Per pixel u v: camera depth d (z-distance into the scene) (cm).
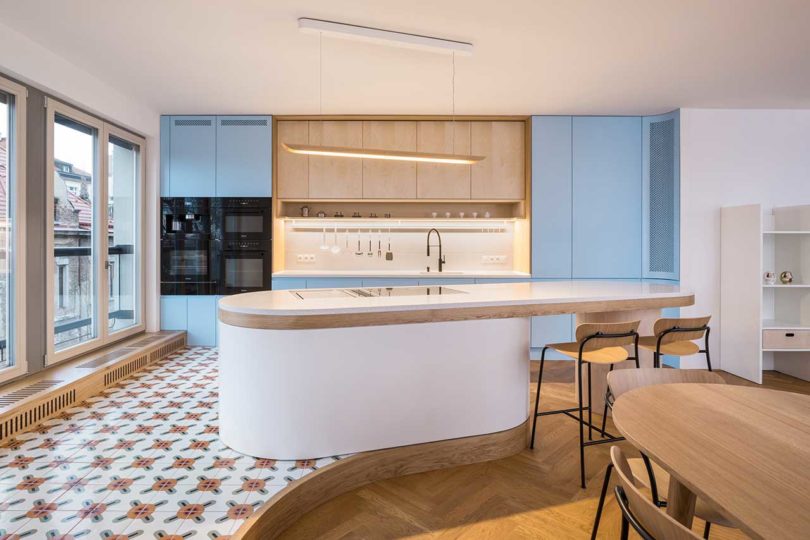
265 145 508
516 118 514
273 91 435
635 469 166
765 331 429
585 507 226
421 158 341
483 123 521
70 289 389
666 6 286
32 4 284
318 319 236
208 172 509
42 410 291
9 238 325
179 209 507
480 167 521
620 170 509
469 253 569
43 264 351
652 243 505
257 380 240
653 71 387
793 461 112
